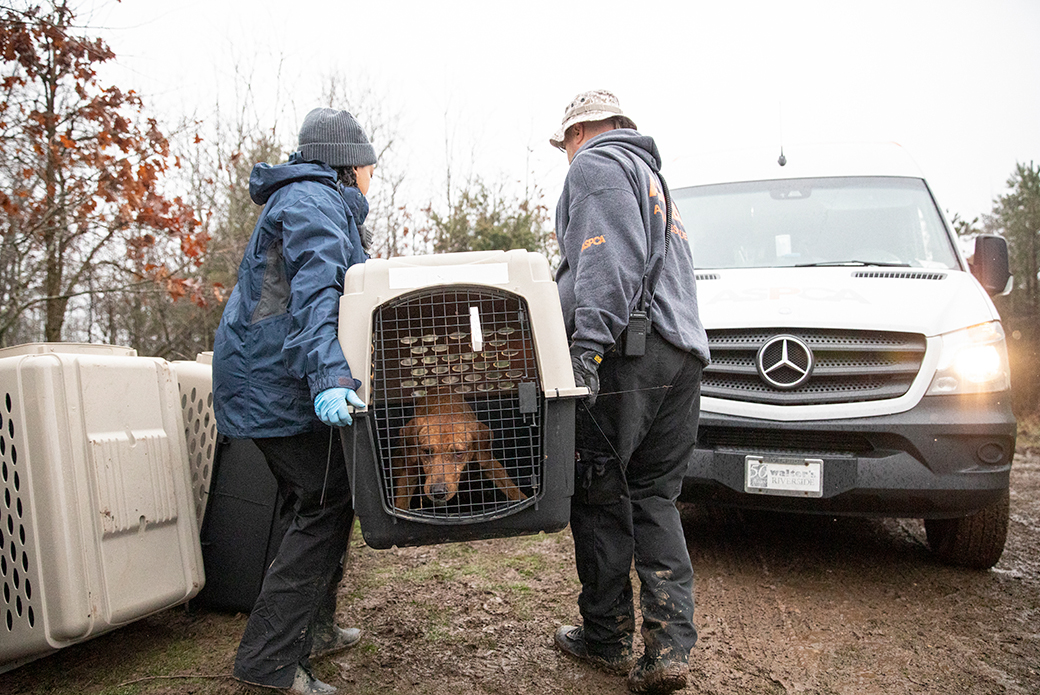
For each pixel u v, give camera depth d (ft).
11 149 16.89
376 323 6.79
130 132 18.44
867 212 14.74
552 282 6.90
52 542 7.45
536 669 8.54
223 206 31.04
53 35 15.81
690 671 8.63
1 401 7.68
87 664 8.48
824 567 12.26
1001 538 11.53
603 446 7.80
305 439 7.41
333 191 7.89
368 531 6.54
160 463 8.66
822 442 11.15
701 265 14.30
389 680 8.25
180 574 8.82
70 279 23.43
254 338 7.44
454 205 31.12
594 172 7.66
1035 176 61.77
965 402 10.77
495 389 6.80
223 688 7.89
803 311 11.55
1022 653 9.18
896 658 9.03
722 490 11.44
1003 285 14.20
